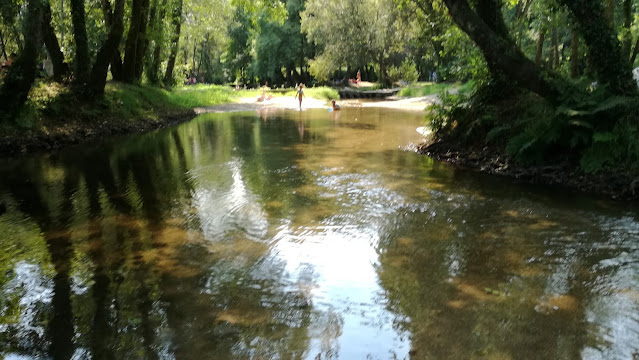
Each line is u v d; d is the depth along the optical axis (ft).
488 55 33.81
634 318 13.32
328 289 15.34
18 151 40.73
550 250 18.19
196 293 15.03
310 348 12.09
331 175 31.55
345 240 19.61
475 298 14.56
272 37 174.81
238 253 18.31
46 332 12.80
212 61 266.57
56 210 24.00
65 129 47.88
